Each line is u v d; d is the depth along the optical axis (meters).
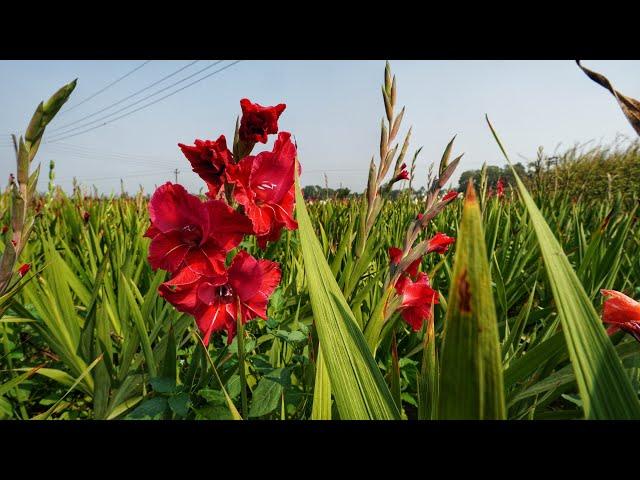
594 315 0.62
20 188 1.05
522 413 1.56
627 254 3.64
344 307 0.93
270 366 1.80
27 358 2.62
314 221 4.52
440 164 1.45
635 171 9.41
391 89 1.59
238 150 1.41
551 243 0.64
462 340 0.57
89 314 1.87
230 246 1.39
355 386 0.90
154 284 2.07
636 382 1.42
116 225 4.04
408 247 1.48
